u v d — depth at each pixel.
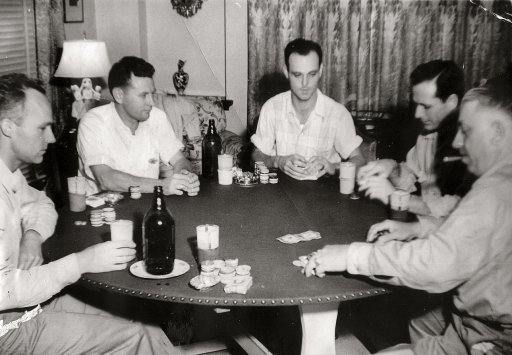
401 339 1.91
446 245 1.37
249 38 4.52
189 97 4.23
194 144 4.07
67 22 4.24
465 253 1.36
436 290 1.41
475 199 1.37
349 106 4.64
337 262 1.46
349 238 1.73
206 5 4.71
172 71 4.95
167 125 2.80
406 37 4.50
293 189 2.36
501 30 4.43
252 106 4.66
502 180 1.37
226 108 4.85
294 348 2.41
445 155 2.38
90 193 2.58
